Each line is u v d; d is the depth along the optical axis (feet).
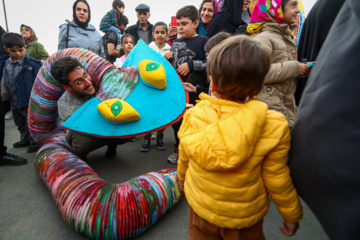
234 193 2.53
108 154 8.21
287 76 4.42
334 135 1.93
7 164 7.84
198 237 3.17
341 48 2.01
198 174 2.73
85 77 5.90
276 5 4.69
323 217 2.15
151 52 7.15
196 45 6.86
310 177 2.21
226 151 2.27
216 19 8.54
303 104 2.38
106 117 5.73
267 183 2.59
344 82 1.89
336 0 5.18
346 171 1.84
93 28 11.07
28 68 9.05
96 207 4.42
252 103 2.39
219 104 2.59
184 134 2.69
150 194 4.80
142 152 8.73
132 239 4.67
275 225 4.82
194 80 6.91
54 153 6.18
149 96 6.20
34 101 7.02
